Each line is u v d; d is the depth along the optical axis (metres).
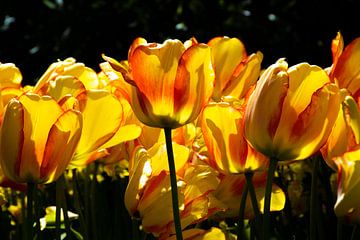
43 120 1.00
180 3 5.34
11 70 1.17
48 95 1.06
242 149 1.05
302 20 5.10
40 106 1.00
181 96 1.02
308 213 1.36
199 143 1.19
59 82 1.10
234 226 1.31
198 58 1.01
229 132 1.05
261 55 1.30
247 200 1.12
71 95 1.04
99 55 5.52
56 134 1.00
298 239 1.28
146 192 1.04
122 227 1.32
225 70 1.29
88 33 5.48
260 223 1.06
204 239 1.07
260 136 1.00
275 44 5.14
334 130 1.03
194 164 1.10
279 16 5.19
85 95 1.06
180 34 5.33
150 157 1.06
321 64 5.09
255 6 5.23
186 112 1.03
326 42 5.07
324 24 5.05
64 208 1.12
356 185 0.93
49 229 1.30
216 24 5.28
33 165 1.01
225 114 1.05
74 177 1.19
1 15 5.79
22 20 5.83
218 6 5.31
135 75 1.02
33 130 1.00
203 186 1.07
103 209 1.35
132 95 1.04
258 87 1.01
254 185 1.13
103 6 5.46
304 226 1.36
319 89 0.99
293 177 1.39
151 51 1.01
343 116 1.02
